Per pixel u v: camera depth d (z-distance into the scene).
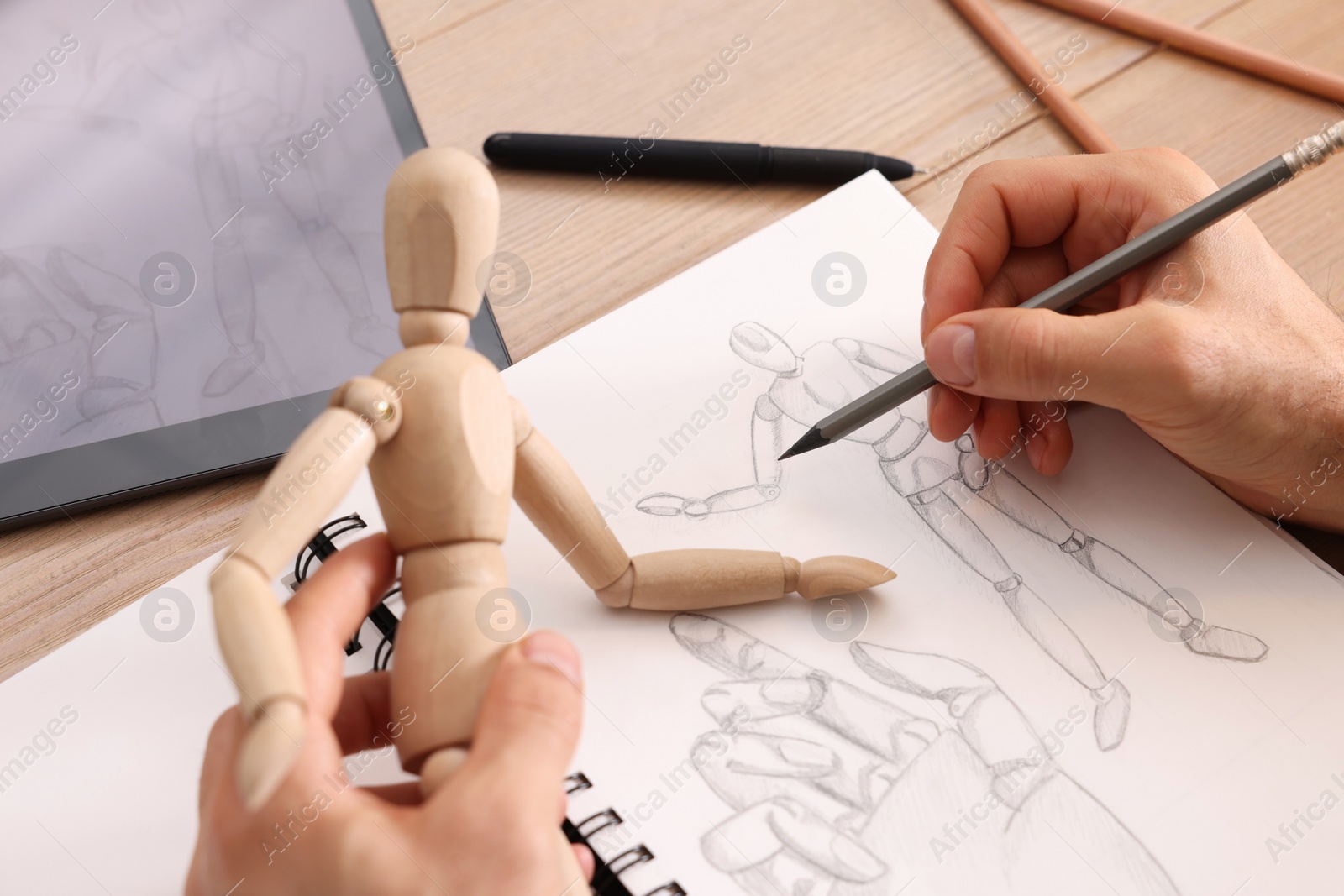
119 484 0.56
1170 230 0.50
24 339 0.61
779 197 0.68
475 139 0.70
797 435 0.57
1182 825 0.44
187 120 0.70
